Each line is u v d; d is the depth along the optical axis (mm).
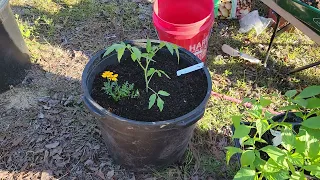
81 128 2260
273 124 1597
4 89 2426
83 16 2984
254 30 2893
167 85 1928
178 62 2029
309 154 1410
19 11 2982
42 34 2822
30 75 2543
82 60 2662
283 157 1403
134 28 2936
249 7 2916
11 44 2314
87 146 2174
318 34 1985
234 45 2820
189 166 2096
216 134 2254
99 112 1674
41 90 2461
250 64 2668
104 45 2783
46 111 2336
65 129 2250
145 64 2014
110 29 2910
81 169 2072
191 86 1922
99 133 2234
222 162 2111
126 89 1860
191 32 2227
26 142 2178
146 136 1706
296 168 1558
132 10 3068
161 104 1687
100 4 3096
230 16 2953
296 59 2729
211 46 2795
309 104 1484
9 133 2219
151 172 2057
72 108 2357
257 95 2477
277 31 2688
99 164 2098
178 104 1850
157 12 2420
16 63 2412
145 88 1917
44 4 3057
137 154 1868
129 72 1984
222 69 2631
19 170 2053
